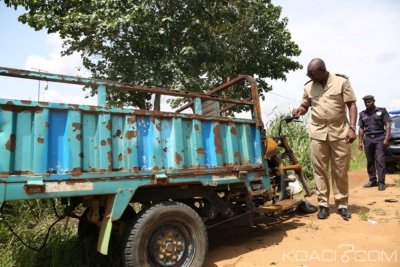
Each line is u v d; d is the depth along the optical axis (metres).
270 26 11.61
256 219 5.85
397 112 11.46
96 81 3.50
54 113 3.15
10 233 4.68
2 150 2.85
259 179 4.68
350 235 4.67
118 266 3.91
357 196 7.27
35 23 8.41
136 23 8.59
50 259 4.04
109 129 3.38
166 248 3.55
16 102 2.94
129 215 3.91
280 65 11.86
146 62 9.46
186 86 9.15
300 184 6.12
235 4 11.45
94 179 3.23
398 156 9.97
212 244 4.65
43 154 3.02
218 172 4.14
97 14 8.48
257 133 4.80
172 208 3.57
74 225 5.33
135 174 3.47
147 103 10.25
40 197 2.96
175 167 3.76
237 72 11.55
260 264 3.84
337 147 5.36
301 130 10.55
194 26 9.41
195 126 4.02
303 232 4.91
